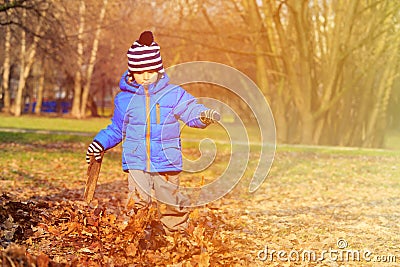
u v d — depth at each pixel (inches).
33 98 2417.6
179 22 1198.9
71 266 201.9
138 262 213.3
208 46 1089.4
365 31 1071.6
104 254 225.1
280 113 1159.0
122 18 1210.6
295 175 583.8
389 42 1067.9
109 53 1542.8
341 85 1122.7
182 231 237.1
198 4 1136.2
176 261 213.8
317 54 1178.6
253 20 1085.1
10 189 405.7
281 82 1160.2
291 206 398.3
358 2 1034.7
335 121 1137.4
